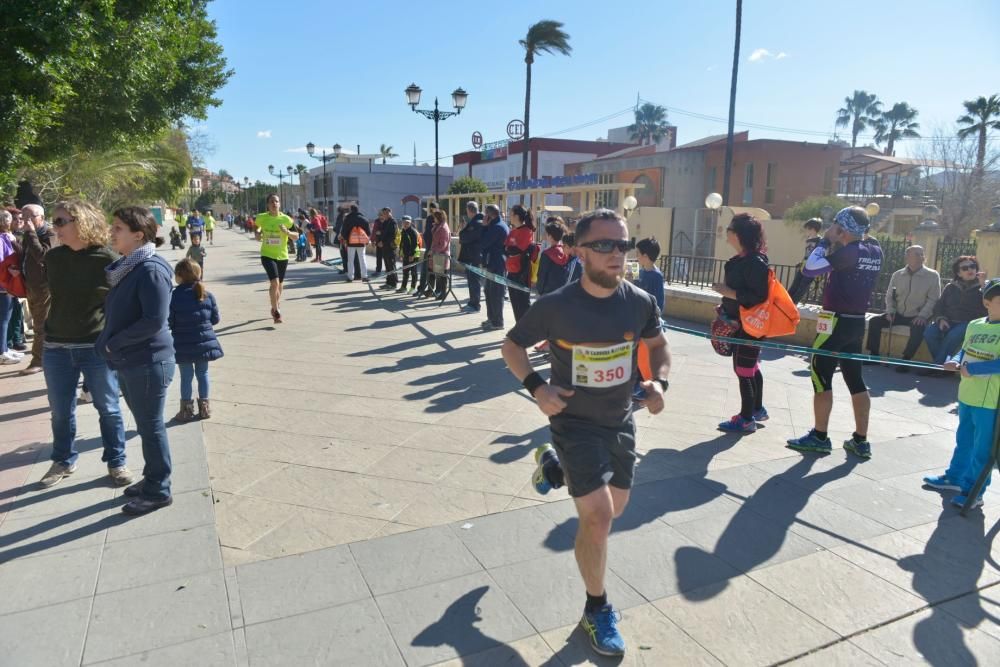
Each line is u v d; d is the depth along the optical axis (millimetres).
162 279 3494
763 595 2988
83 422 5145
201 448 4609
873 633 2740
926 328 7410
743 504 3879
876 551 3379
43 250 6465
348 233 15023
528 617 2801
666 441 4949
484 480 4156
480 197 24188
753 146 31312
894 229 26250
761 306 4730
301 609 2826
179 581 3016
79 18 7492
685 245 20641
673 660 2559
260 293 13109
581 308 2496
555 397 2439
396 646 2607
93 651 2555
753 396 5109
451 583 3033
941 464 4539
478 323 9703
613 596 2965
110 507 3738
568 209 19109
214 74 12156
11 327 7695
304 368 6965
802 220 20812
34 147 9453
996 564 3277
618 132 59781
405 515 3680
